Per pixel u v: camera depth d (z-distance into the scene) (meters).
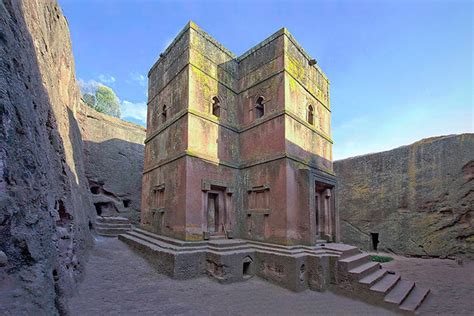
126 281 8.46
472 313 8.00
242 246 10.64
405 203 18.45
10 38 4.56
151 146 14.91
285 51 11.90
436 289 10.25
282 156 10.95
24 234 4.05
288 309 7.61
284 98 11.43
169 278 9.06
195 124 11.38
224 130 12.68
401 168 19.03
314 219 11.23
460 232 15.85
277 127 11.48
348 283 9.17
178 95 12.32
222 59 13.33
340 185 22.38
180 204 10.75
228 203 12.07
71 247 7.15
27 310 3.53
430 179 17.45
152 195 13.73
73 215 7.91
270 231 10.96
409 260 16.31
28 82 5.14
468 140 16.20
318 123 14.36
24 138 4.52
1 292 3.44
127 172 22.98
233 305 7.52
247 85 13.49
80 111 20.39
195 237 10.50
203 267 9.73
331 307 8.09
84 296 6.90
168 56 13.89
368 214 20.28
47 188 5.36
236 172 12.70
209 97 12.30
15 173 4.13
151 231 13.18
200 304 7.33
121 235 13.93
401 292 8.98
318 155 13.73
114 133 22.92
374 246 20.09
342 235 21.58
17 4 5.48
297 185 11.35
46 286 4.17
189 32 11.95
